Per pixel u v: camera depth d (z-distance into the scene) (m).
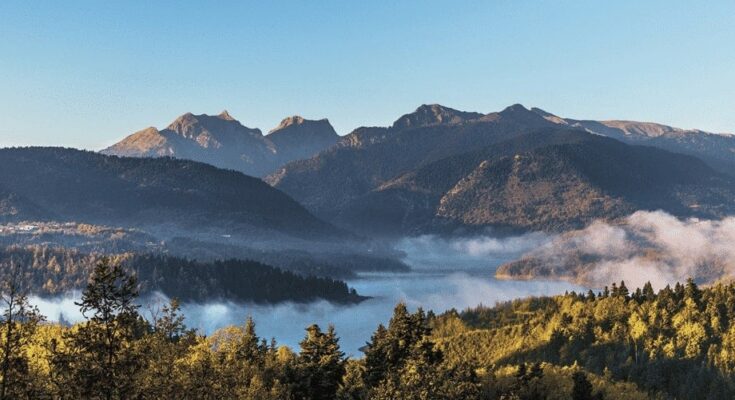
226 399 52.06
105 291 36.59
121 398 36.75
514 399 104.12
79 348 36.38
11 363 36.25
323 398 82.38
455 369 59.06
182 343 47.66
